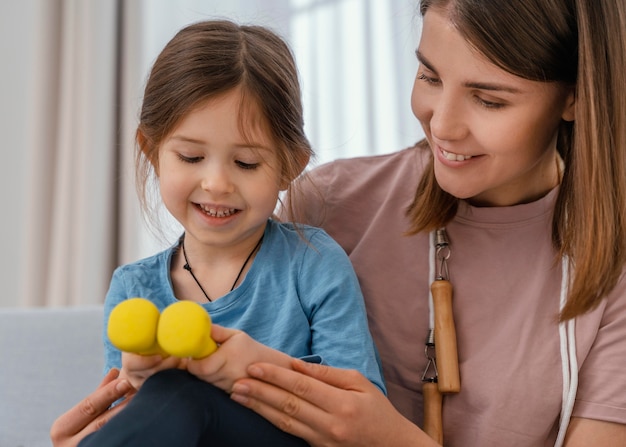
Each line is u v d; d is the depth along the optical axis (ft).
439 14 2.85
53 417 4.05
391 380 3.36
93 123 8.25
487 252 3.33
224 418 2.54
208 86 3.01
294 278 3.23
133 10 8.35
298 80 3.40
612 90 2.95
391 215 3.55
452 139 2.91
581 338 3.09
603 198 2.96
